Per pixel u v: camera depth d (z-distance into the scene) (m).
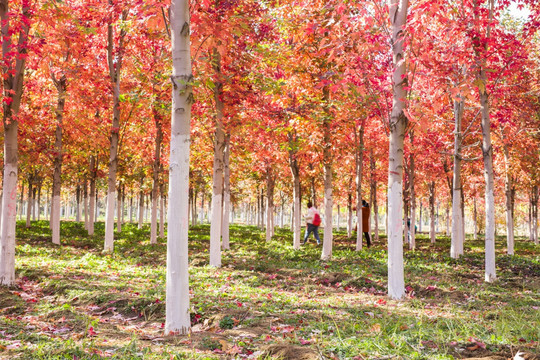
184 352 4.76
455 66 11.80
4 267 8.85
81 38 11.54
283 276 11.62
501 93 12.81
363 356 4.49
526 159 19.94
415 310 7.77
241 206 74.88
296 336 5.37
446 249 21.14
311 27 8.98
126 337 5.59
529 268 14.29
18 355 4.50
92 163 23.72
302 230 39.12
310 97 13.84
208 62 10.34
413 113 8.47
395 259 9.16
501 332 5.57
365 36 9.01
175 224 5.73
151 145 21.47
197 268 12.42
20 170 24.88
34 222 35.12
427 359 4.47
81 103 16.06
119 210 26.91
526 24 11.63
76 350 4.64
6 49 9.37
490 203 11.75
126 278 10.23
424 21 7.96
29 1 9.70
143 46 16.12
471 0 11.98
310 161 18.42
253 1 13.12
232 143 19.16
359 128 20.09
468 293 9.74
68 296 7.89
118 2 13.06
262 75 13.36
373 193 25.61
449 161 23.30
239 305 7.41
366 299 8.98
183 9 5.91
